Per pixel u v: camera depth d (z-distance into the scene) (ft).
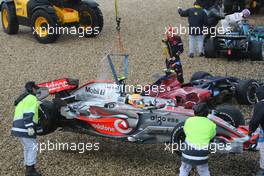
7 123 98.32
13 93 115.65
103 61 88.94
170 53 106.01
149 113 79.46
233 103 105.29
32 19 159.53
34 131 74.38
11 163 82.07
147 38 162.50
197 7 138.00
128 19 190.49
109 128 81.15
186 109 80.74
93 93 88.48
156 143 81.10
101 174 77.36
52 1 160.15
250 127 71.05
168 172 77.30
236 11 189.67
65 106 86.22
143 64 135.23
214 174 75.77
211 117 76.79
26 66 136.67
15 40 164.35
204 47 139.64
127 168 79.10
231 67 131.54
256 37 140.05
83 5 163.02
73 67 134.62
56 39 159.02
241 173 76.13
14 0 167.94
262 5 196.65
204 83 99.04
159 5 215.10
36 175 75.66
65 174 77.66
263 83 106.32
